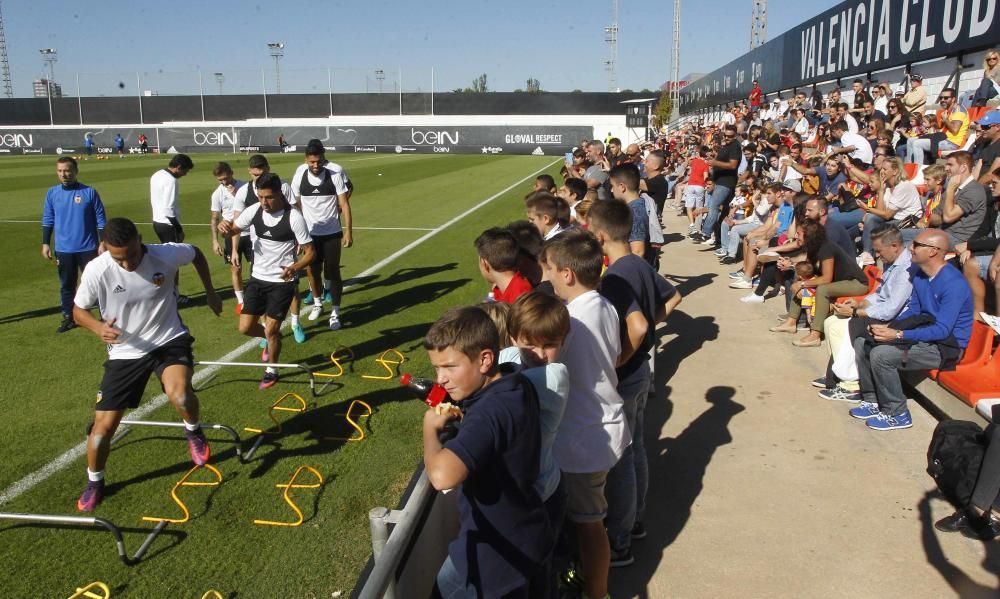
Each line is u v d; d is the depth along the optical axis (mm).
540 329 2469
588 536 2900
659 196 8625
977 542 3559
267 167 7383
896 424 4816
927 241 4680
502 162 36594
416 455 4535
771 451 4582
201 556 3512
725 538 3660
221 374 6066
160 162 36281
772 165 13453
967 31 11445
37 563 3473
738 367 6191
